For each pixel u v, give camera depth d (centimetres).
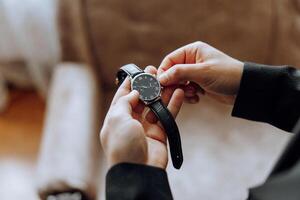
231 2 96
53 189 72
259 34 100
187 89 64
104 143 48
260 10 97
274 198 36
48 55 135
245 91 58
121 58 101
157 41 99
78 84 94
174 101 58
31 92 150
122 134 46
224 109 101
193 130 96
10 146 133
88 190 73
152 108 55
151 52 101
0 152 131
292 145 37
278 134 95
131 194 41
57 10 96
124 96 53
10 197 119
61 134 81
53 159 76
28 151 131
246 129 97
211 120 99
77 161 76
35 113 144
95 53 100
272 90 57
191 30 98
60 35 98
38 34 130
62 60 102
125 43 99
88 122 85
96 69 102
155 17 97
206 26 98
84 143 80
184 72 59
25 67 143
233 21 98
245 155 91
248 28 99
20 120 141
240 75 58
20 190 120
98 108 94
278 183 36
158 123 55
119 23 96
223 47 101
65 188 72
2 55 137
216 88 61
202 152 91
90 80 96
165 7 96
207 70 59
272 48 102
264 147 92
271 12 98
